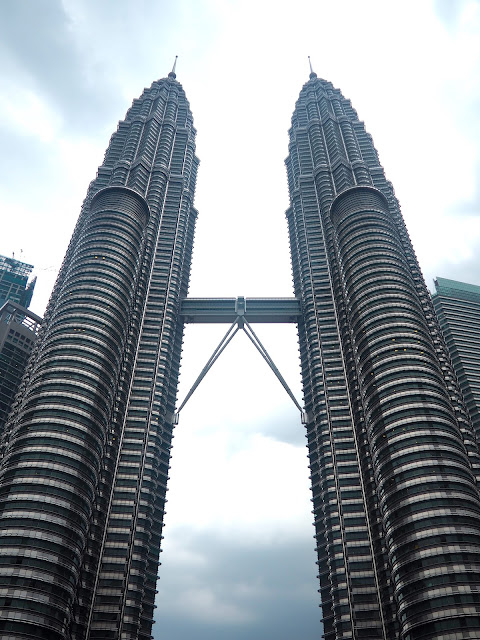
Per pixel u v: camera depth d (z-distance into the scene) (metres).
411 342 139.88
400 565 104.38
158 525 145.62
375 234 175.50
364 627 117.12
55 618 97.69
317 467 155.75
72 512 111.00
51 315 164.88
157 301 190.75
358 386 154.25
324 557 139.12
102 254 167.12
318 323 183.00
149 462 146.00
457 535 102.88
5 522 105.38
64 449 118.44
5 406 182.88
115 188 194.25
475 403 194.50
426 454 116.00
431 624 94.25
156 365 170.12
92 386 133.12
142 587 124.94
